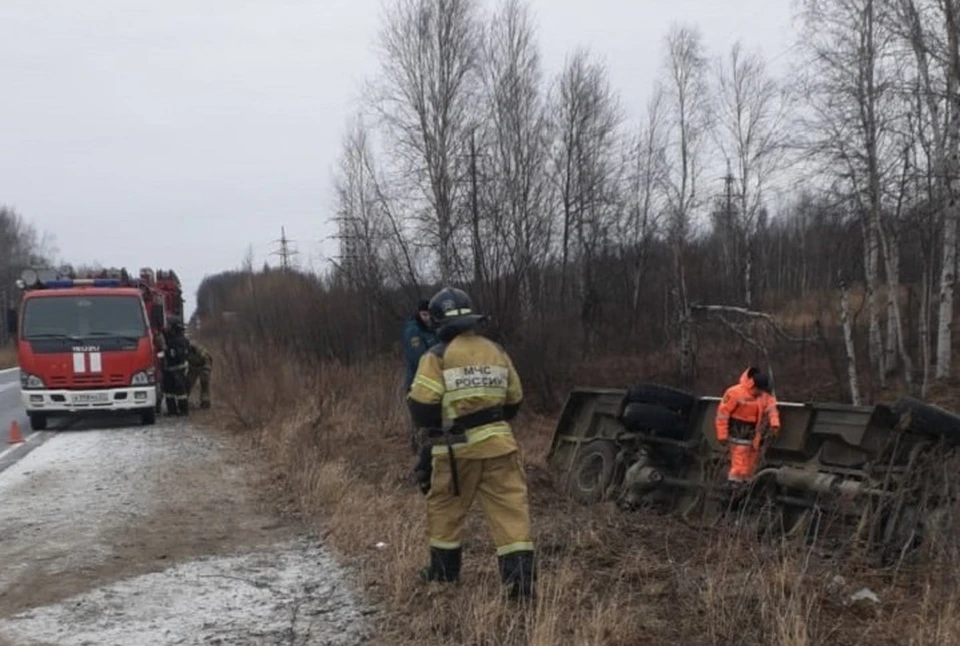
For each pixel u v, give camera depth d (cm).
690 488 835
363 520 778
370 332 2431
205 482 1053
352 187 3481
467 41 2697
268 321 2980
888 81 2098
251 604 599
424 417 564
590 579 594
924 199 2183
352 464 1063
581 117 3184
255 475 1088
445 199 2469
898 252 2520
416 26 2697
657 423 870
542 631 477
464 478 562
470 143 2481
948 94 1928
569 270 3147
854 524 690
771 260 4938
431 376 563
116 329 1606
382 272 2447
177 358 1794
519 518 553
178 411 1805
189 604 604
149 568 699
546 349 2339
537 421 1945
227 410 1781
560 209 3089
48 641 540
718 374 2547
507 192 2398
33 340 1586
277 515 875
